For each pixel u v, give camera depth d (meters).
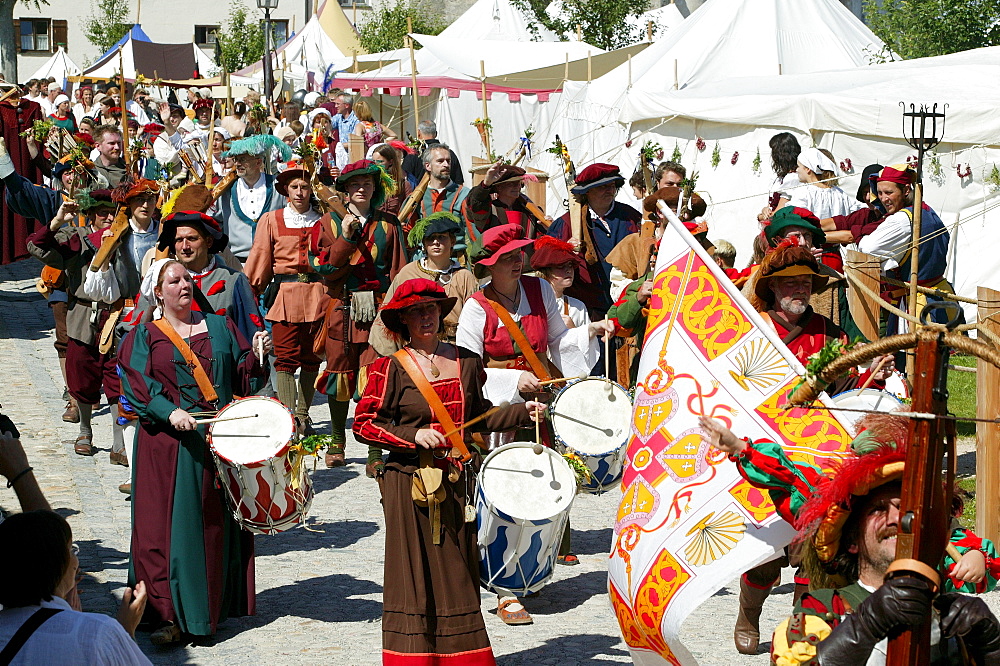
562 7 28.14
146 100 23.36
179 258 6.71
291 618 6.18
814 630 3.03
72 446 9.62
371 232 8.94
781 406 4.03
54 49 52.91
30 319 14.95
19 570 3.46
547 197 17.91
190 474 5.70
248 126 18.05
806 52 17.77
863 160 13.16
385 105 22.73
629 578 4.09
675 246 4.39
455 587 5.12
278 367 9.36
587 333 6.61
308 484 5.86
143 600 3.84
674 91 15.72
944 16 21.05
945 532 2.85
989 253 12.35
